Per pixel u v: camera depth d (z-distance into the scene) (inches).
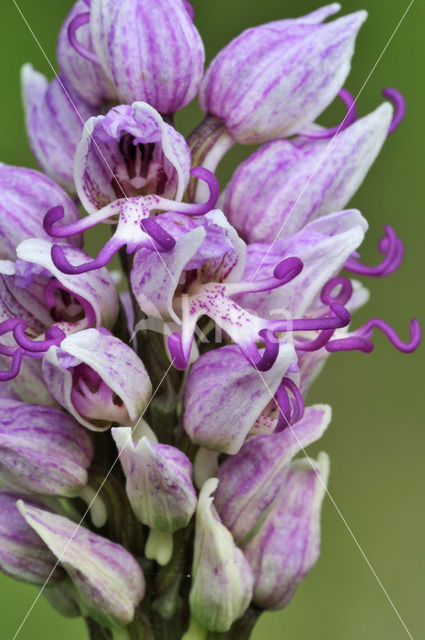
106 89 6.3
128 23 6.0
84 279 6.0
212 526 6.0
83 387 6.0
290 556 6.2
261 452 6.1
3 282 6.1
